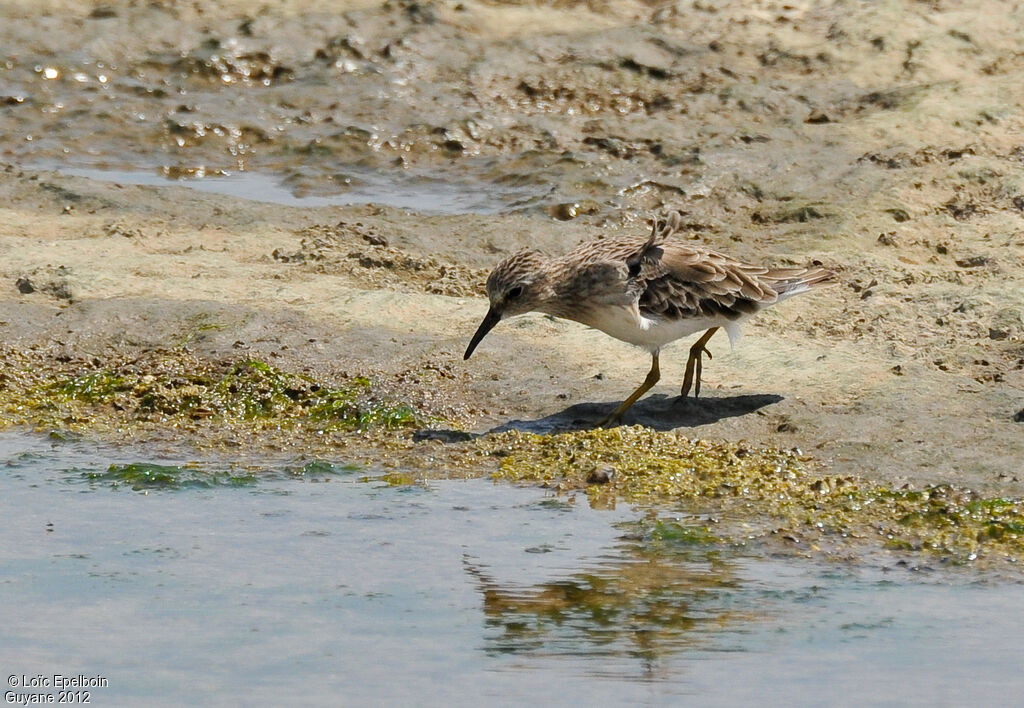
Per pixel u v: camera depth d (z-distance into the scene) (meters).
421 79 21.88
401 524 11.16
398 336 14.88
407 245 17.34
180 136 20.75
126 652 9.02
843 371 13.77
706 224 18.00
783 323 15.12
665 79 21.80
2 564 10.44
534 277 12.97
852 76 21.78
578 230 17.94
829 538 10.72
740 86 21.36
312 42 22.48
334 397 13.74
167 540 10.92
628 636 9.14
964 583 9.91
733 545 10.63
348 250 17.00
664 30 23.00
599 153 19.94
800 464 12.07
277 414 13.70
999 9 23.28
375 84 21.73
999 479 11.58
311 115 21.14
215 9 23.27
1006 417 12.70
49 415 13.65
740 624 9.28
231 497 11.82
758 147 19.81
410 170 20.03
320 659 8.88
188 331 14.91
